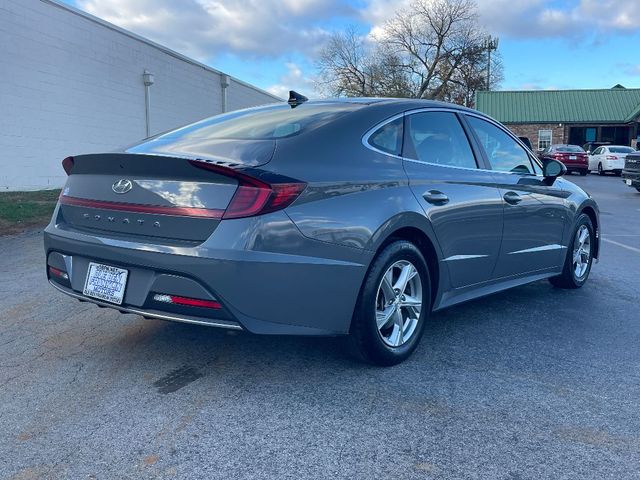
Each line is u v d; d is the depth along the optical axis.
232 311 3.14
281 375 3.67
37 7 13.26
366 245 3.51
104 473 2.60
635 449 2.88
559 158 32.38
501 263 4.83
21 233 9.16
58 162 14.18
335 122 3.79
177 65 19.67
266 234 3.15
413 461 2.73
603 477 2.63
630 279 6.68
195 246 3.15
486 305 5.47
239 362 3.87
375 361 3.76
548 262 5.52
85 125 15.09
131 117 17.06
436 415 3.19
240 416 3.13
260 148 3.46
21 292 5.60
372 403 3.31
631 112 44.81
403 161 4.00
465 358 4.05
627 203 16.50
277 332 3.29
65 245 3.69
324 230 3.33
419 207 3.90
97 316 4.82
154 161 3.30
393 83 55.84
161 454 2.76
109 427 3.00
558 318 5.07
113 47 16.09
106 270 3.51
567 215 5.70
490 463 2.72
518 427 3.08
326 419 3.11
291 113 4.09
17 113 12.88
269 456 2.75
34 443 2.84
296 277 3.24
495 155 4.97
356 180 3.58
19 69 12.84
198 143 3.72
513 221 4.88
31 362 3.84
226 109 23.95
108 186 3.56
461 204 4.27
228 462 2.70
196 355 3.98
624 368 3.94
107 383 3.53
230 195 3.17
